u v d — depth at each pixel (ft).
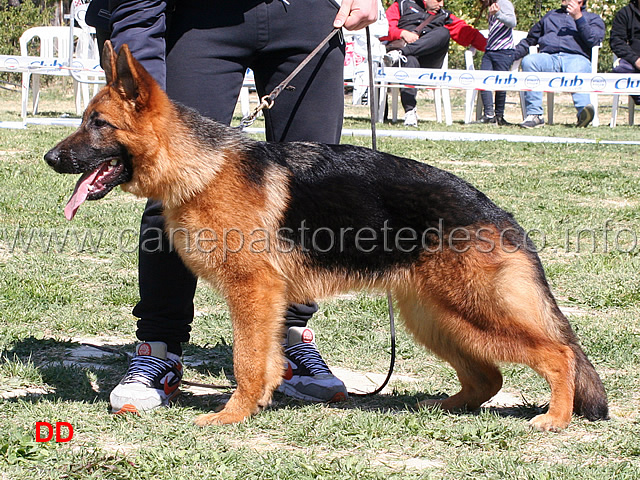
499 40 66.90
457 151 49.08
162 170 13.89
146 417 14.15
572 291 23.93
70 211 13.78
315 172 14.61
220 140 14.39
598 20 65.21
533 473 11.85
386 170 14.74
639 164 46.75
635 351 18.63
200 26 15.38
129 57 13.52
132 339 19.26
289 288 14.89
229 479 11.60
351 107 84.64
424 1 65.92
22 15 93.86
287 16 15.75
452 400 15.57
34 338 18.62
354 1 16.52
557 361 14.24
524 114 69.41
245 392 14.24
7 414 13.98
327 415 14.71
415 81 58.59
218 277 14.30
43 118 61.82
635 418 14.76
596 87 57.06
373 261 14.55
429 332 15.70
